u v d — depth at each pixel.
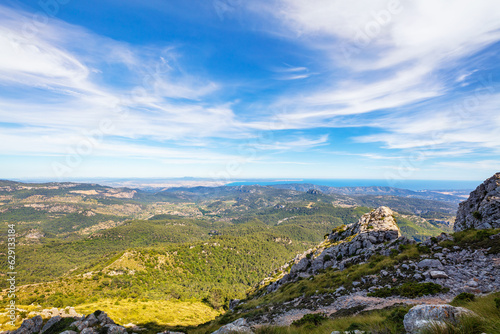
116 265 168.12
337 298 24.64
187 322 70.31
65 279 127.12
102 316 29.38
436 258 24.09
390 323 11.26
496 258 19.92
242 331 15.53
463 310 8.38
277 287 54.12
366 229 50.59
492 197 35.66
